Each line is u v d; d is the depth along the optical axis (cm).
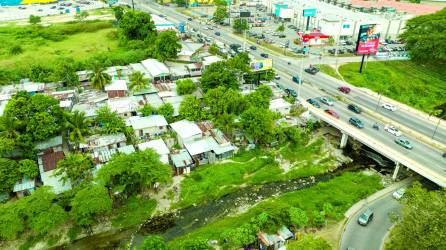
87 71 12031
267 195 7800
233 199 7669
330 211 6850
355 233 6419
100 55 13788
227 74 10700
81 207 6231
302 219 6316
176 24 19650
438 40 13688
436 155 8069
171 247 5866
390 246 5753
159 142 8612
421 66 14512
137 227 6844
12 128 7581
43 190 6444
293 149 9212
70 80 11269
